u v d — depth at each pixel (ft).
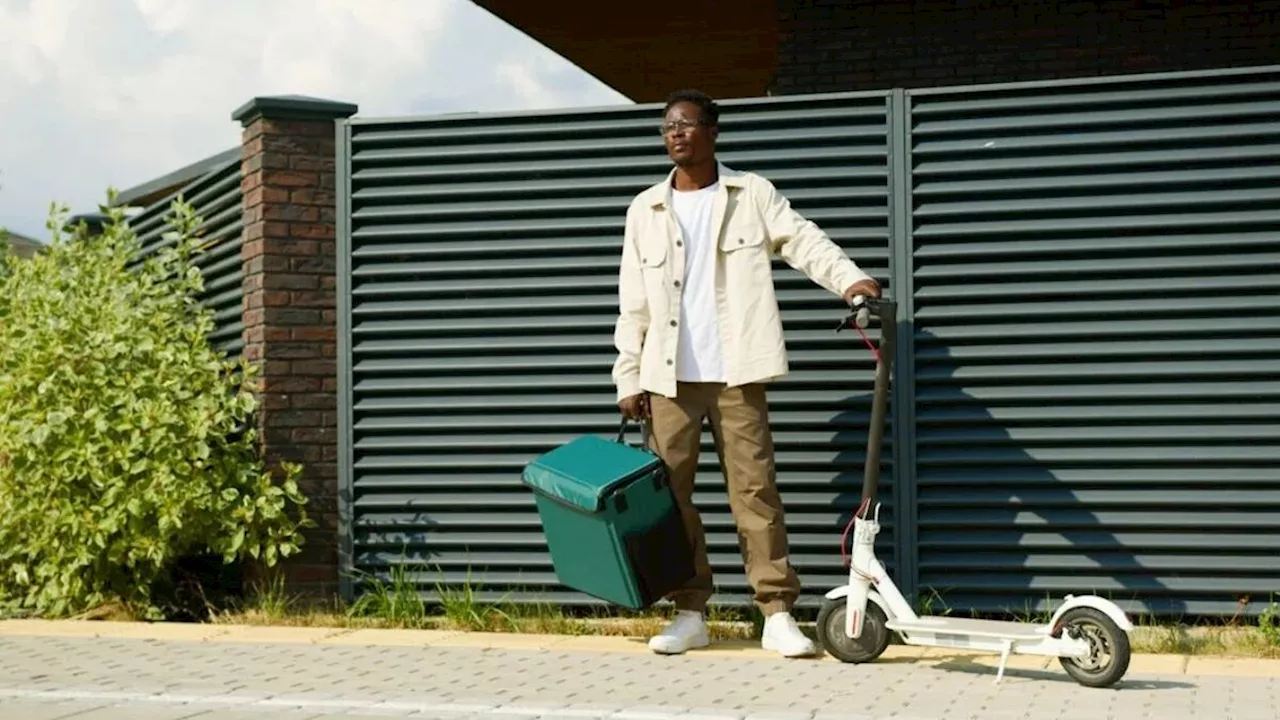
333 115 27.09
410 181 26.48
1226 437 23.53
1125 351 23.81
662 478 21.29
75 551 26.20
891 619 20.07
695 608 22.11
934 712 16.78
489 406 25.90
